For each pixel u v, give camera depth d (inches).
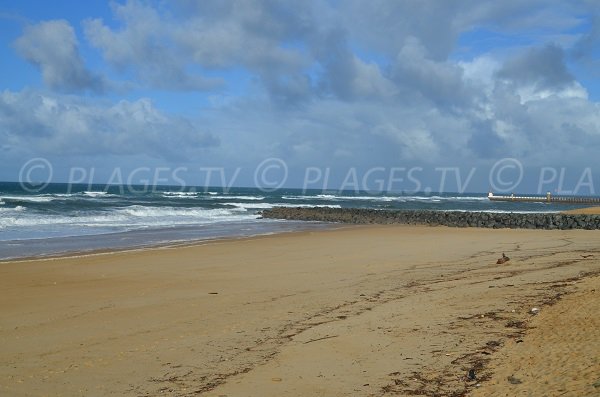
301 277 604.7
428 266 676.7
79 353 324.8
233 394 256.1
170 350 328.8
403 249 892.6
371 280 575.5
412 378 271.1
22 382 275.0
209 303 464.4
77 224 1387.8
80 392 261.1
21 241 1004.6
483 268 644.7
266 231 1354.6
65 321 405.4
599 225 1584.6
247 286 549.0
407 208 2960.1
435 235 1232.2
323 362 301.0
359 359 304.3
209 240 1077.1
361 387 261.4
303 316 410.6
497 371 271.6
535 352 293.0
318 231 1389.0
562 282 502.6
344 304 450.9
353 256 799.1
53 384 272.2
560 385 236.8
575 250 839.1
